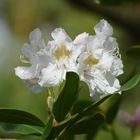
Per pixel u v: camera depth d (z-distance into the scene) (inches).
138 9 41.9
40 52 21.0
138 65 30.3
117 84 21.6
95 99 21.6
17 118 21.6
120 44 47.5
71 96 20.6
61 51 21.3
